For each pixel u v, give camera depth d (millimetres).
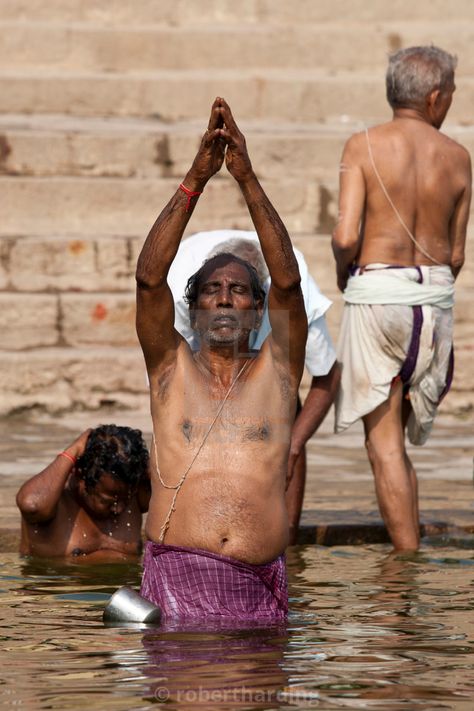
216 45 23438
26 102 22453
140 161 20938
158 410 7742
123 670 6273
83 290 19156
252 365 7758
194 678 6125
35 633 7113
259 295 7809
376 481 10336
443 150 10492
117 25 23922
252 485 7598
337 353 10500
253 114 22781
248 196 7441
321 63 23625
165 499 7648
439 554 9945
